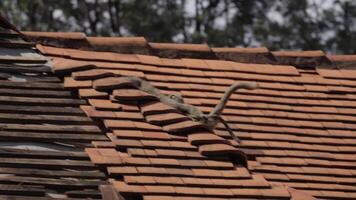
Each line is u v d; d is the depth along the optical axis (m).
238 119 28.30
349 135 28.95
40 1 66.50
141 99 26.02
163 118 25.41
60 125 25.03
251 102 29.34
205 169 24.31
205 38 67.19
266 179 25.94
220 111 25.91
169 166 24.08
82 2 69.06
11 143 24.27
